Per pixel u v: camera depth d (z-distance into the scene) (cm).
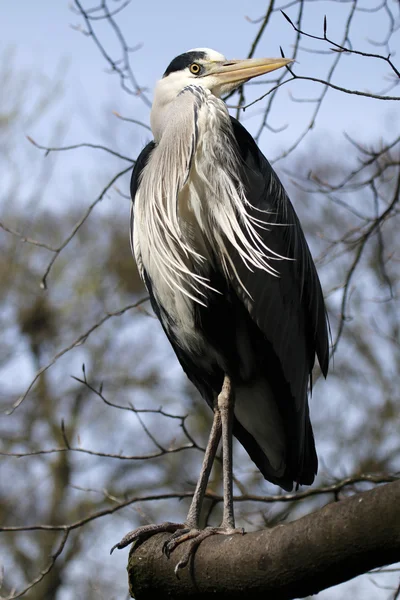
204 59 983
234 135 886
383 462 2122
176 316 907
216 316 884
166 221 866
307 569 553
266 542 581
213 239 866
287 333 906
